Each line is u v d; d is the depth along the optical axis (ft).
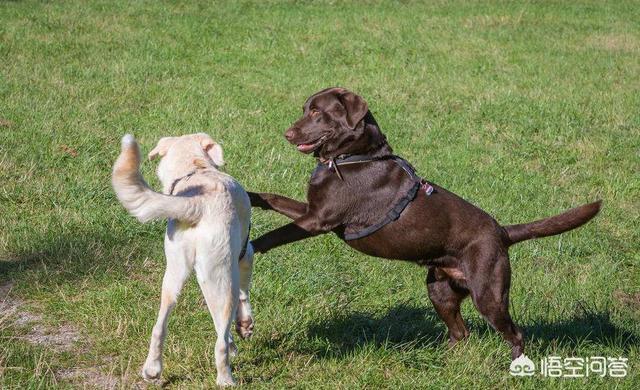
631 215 39.01
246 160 40.98
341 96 24.00
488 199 38.73
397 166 23.93
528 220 36.88
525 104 55.83
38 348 23.48
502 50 71.61
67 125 43.88
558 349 26.23
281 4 84.79
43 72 54.75
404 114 52.39
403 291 29.50
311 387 22.54
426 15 83.30
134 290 27.37
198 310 26.48
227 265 20.53
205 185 20.71
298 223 24.17
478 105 55.01
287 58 64.49
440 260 24.00
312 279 29.01
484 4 90.74
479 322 27.73
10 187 34.78
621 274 33.19
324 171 24.09
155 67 58.34
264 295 27.71
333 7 84.79
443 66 65.21
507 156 45.75
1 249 29.84
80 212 32.96
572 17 87.10
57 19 69.67
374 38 72.43
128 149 18.88
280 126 47.42
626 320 29.14
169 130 44.80
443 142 47.65
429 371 24.11
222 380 21.61
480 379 23.68
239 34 70.49
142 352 23.56
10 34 63.57
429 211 23.47
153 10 77.05
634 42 77.97
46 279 27.71
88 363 23.20
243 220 22.04
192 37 68.33
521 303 29.14
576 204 39.60
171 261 20.58
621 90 61.41
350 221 24.13
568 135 49.98
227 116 48.19
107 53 61.36
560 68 67.00
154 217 19.58
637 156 47.11
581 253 34.68
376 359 24.14
